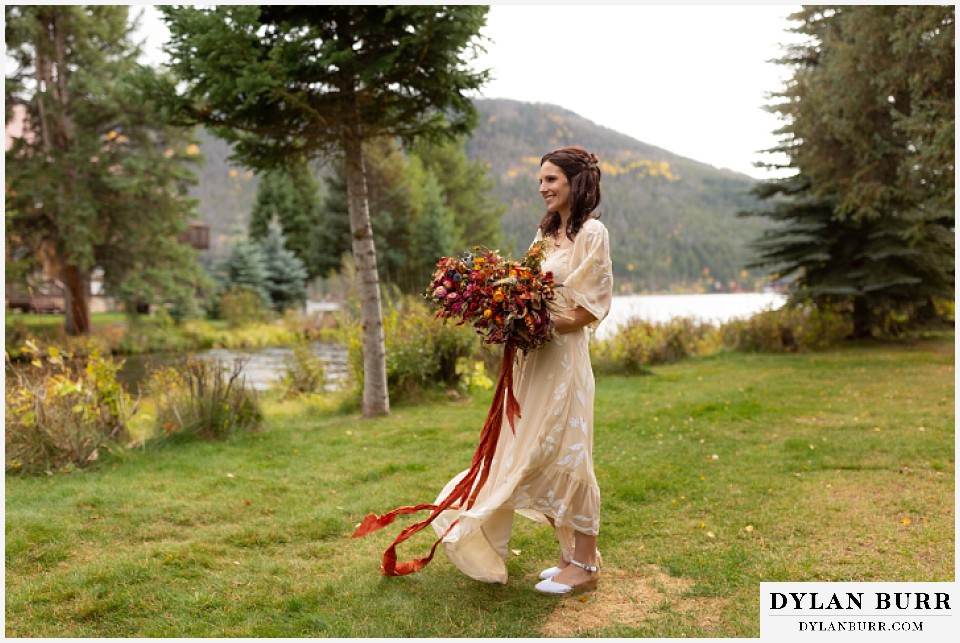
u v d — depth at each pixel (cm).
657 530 386
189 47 654
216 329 2739
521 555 354
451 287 302
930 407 745
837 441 594
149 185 2298
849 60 1206
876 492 446
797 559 337
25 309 2428
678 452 575
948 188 1087
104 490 477
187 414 657
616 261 8300
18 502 449
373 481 510
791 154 1570
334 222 3716
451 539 290
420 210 3875
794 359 1346
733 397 866
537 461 299
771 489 460
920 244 1535
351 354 918
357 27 714
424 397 891
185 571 332
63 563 350
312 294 4528
